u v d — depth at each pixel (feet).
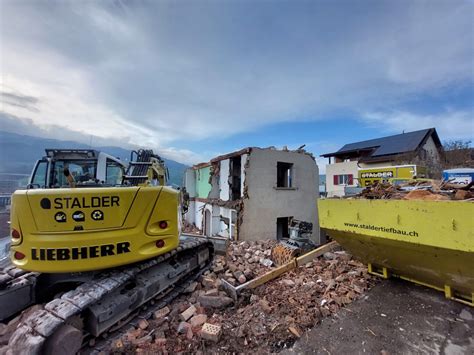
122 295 11.00
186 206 23.93
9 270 13.01
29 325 8.32
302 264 16.46
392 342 9.45
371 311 11.50
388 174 42.39
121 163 16.78
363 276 14.82
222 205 36.24
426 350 9.01
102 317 9.74
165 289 13.85
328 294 12.96
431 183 14.32
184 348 9.43
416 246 9.86
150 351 9.21
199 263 17.29
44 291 12.71
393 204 10.38
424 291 12.91
